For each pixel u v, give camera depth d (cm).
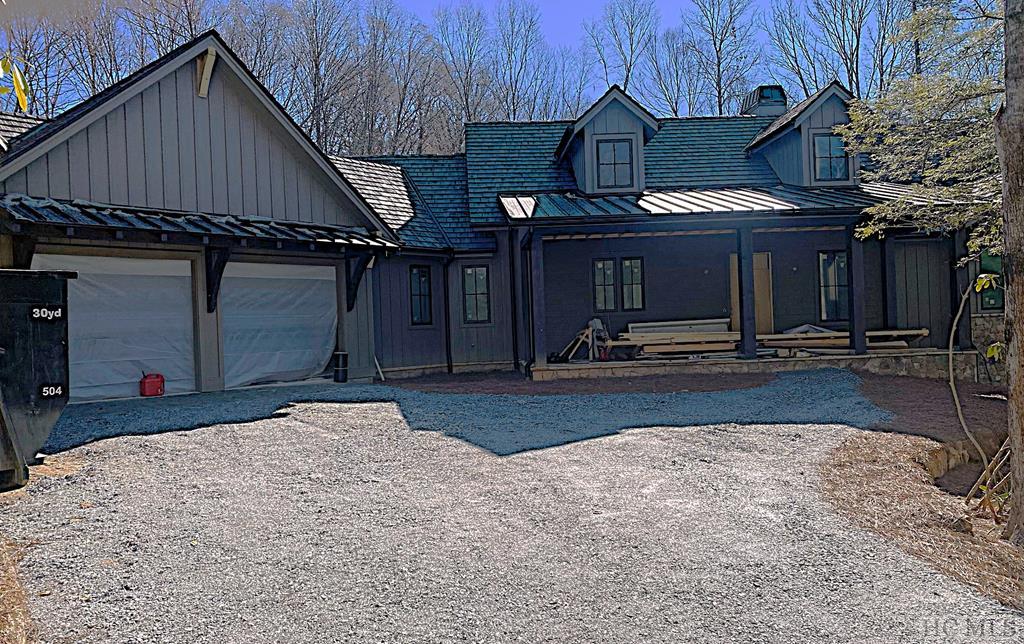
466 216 1809
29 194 1034
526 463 788
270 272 1363
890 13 3525
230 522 585
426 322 1691
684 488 696
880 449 873
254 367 1342
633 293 1747
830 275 1775
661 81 4594
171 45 3133
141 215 1132
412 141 4191
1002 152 609
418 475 737
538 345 1484
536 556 524
